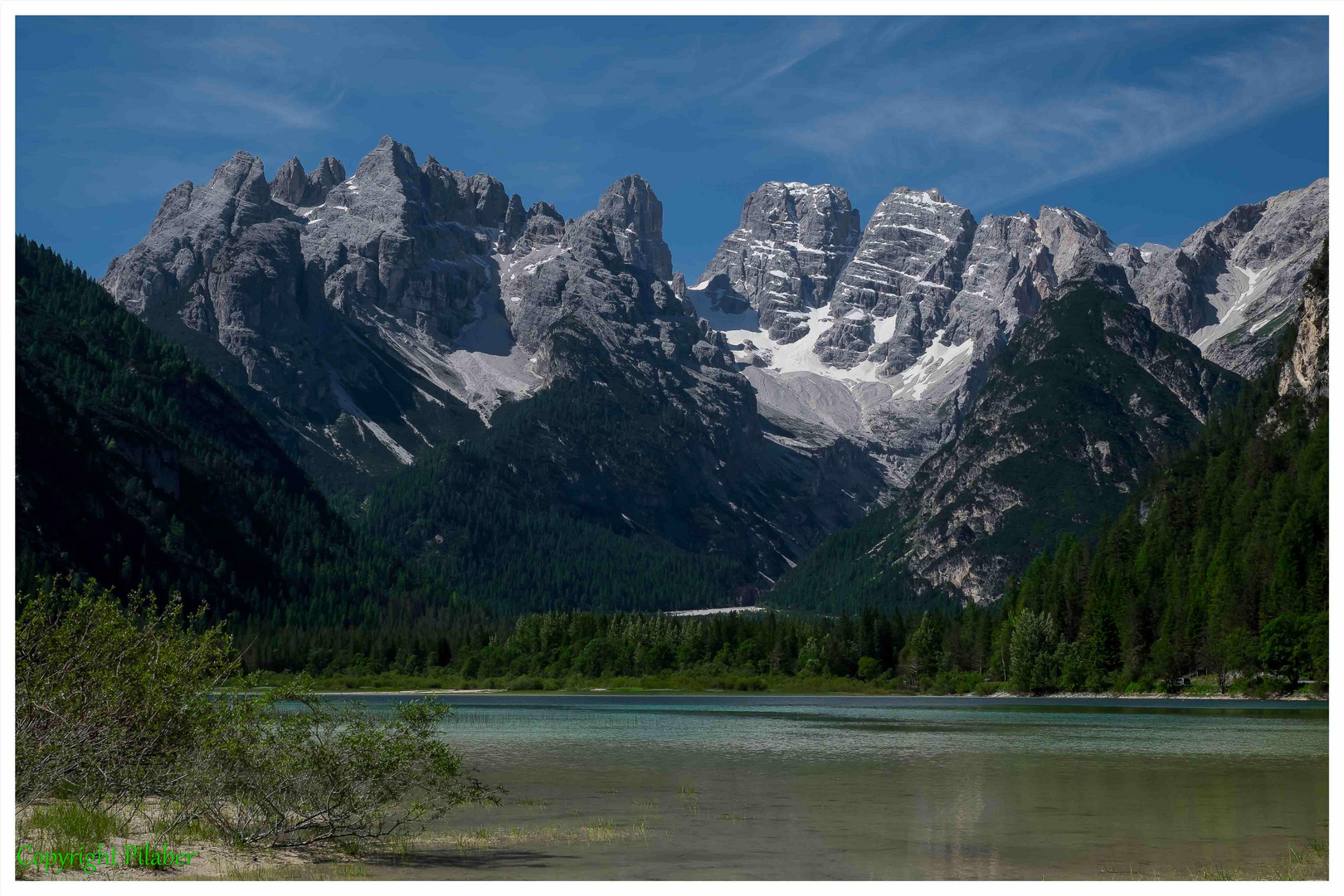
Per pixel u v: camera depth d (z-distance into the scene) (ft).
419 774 146.92
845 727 442.50
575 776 261.85
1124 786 243.19
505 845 157.58
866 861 152.05
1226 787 240.73
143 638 142.10
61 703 138.21
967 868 148.25
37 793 137.69
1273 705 579.48
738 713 555.28
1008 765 288.30
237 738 139.44
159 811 146.00
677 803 211.61
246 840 138.62
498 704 654.12
